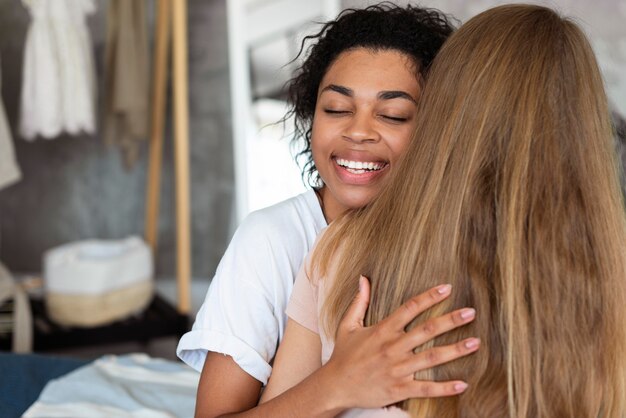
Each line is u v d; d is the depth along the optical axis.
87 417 1.62
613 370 0.87
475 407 0.85
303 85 1.29
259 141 3.59
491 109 0.86
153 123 3.60
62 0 3.05
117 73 3.23
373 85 1.07
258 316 1.10
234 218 4.12
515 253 0.84
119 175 4.36
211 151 4.14
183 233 3.42
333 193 1.13
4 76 4.09
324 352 0.99
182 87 3.32
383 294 0.91
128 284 3.28
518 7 0.93
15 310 3.03
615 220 0.87
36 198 4.33
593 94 0.88
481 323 0.85
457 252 0.86
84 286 3.16
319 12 3.36
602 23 3.09
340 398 0.90
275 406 0.96
